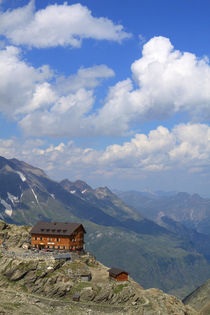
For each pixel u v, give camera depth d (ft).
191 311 599.16
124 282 560.61
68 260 595.88
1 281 543.39
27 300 509.35
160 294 605.73
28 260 564.30
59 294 524.93
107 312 508.94
